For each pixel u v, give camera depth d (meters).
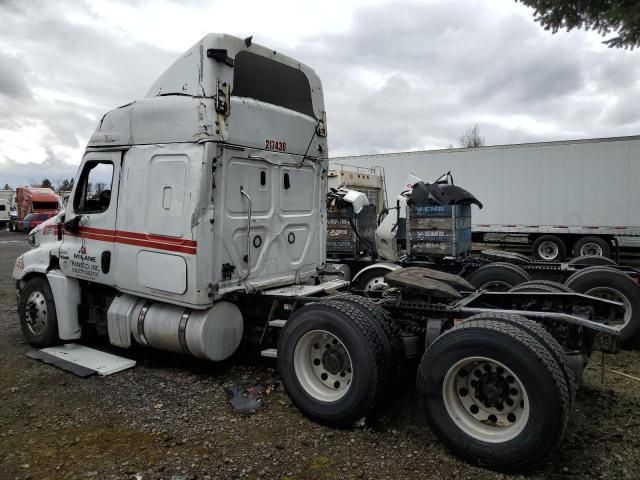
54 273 5.50
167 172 4.38
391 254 8.08
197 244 4.16
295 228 5.23
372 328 3.56
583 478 2.96
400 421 3.76
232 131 4.36
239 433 3.54
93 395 4.22
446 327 3.86
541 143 14.90
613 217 13.96
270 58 4.75
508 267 6.51
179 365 4.98
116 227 4.83
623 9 6.39
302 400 3.75
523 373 2.88
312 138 5.40
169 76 4.50
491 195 15.88
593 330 3.46
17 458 3.19
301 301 4.38
